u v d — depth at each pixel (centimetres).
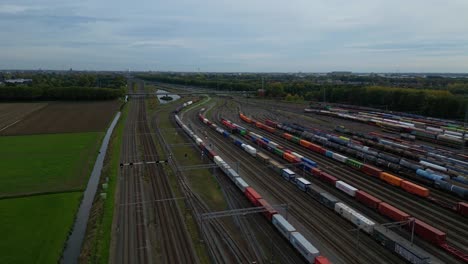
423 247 4022
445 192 5847
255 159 7975
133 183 6297
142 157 8156
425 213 5012
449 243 4156
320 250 3984
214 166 6794
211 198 5612
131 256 3884
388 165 7019
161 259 3825
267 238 4288
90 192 5984
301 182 5853
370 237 4269
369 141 9738
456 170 6962
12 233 4391
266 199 5509
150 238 4278
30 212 5022
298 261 3781
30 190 5856
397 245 3794
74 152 8456
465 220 4772
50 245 4125
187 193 5809
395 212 4581
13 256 3869
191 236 4334
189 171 7056
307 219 4784
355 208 5144
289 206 5228
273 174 6819
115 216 4894
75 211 5109
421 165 7338
